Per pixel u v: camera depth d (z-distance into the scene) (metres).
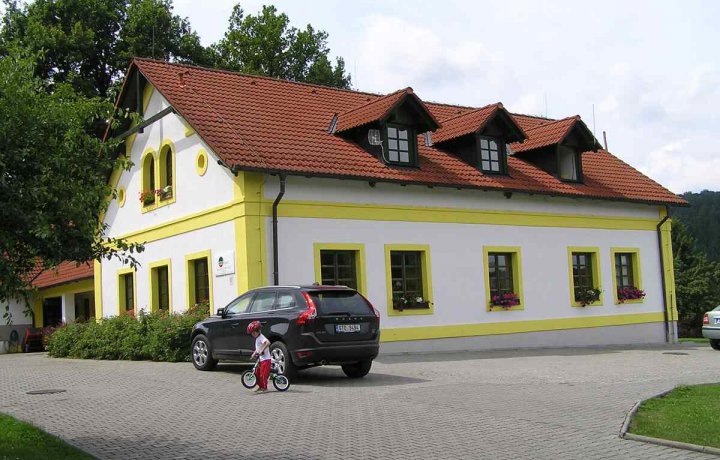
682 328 41.47
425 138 23.36
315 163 18.77
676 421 9.12
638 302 25.89
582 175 25.11
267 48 40.22
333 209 19.17
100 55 35.62
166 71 21.62
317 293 13.43
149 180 23.03
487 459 7.57
